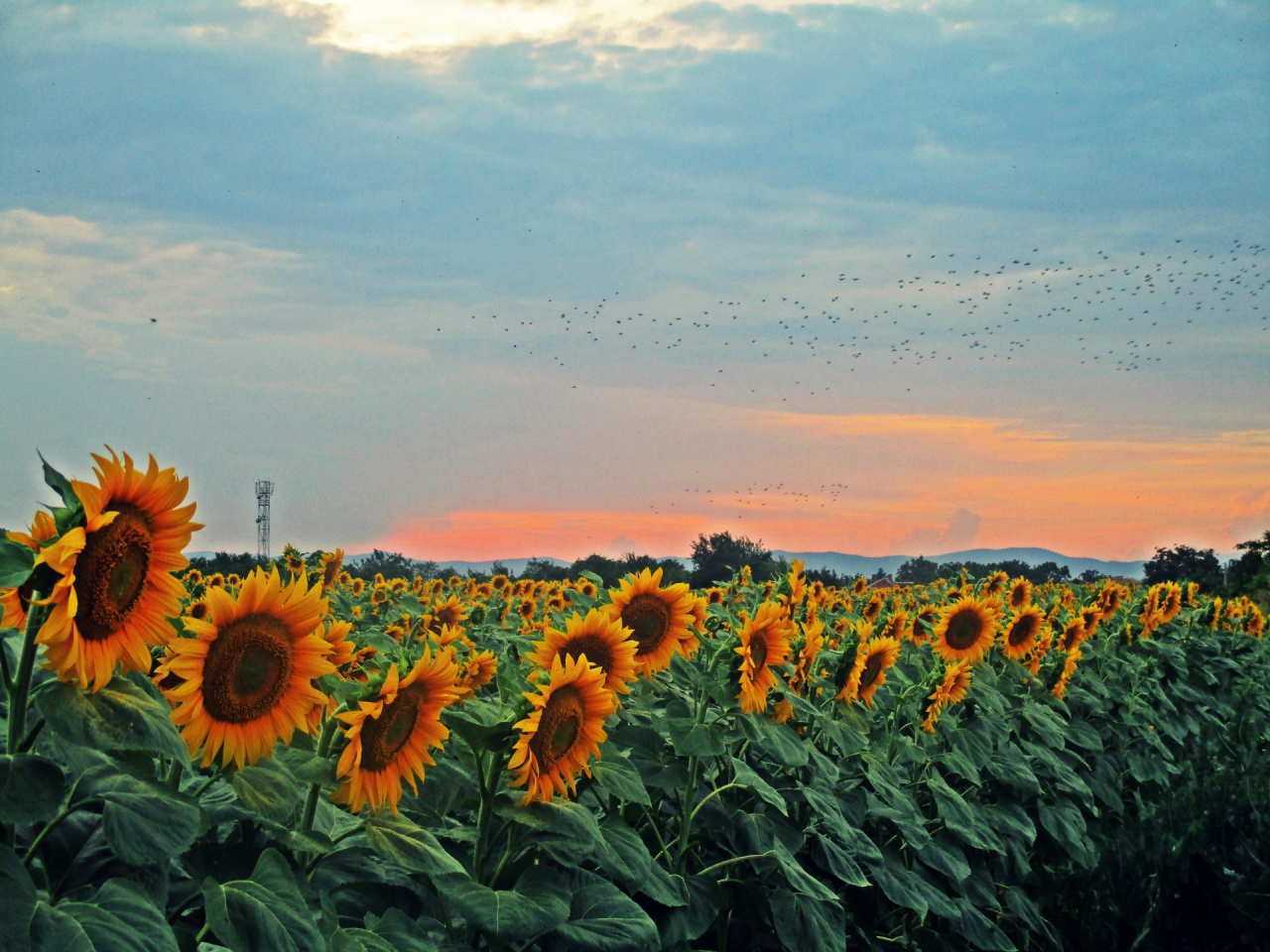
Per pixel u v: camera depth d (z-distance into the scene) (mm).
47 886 2762
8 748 2500
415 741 3615
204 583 9930
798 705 6223
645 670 5887
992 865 7809
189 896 3258
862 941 6312
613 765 4629
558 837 4195
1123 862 6793
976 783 7340
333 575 12617
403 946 3295
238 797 3055
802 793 5977
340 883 3666
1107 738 10758
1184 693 11812
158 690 2875
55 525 2516
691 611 5988
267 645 3098
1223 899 5777
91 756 2697
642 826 5566
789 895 5234
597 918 4000
